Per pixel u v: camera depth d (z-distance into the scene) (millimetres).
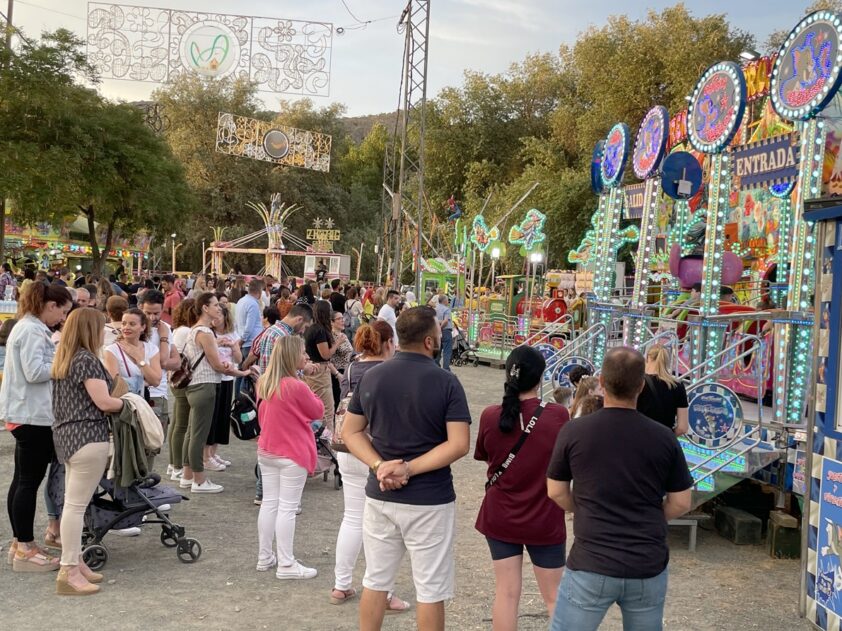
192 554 5766
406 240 38094
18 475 5473
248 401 7277
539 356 4008
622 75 33219
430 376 3756
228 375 8031
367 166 75875
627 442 3148
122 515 5543
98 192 24391
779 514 6598
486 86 51406
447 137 51500
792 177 11109
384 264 43594
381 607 3809
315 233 51938
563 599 3160
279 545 5492
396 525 3732
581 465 3189
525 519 3912
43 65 22938
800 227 7535
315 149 50594
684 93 30734
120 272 28688
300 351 5617
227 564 5750
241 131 44625
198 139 56875
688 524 6660
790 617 5219
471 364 22125
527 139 44344
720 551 6715
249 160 57500
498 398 15031
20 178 21703
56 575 5402
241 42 18250
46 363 5297
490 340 22844
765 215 12938
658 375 5703
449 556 3756
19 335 5266
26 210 23547
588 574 3090
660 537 3117
